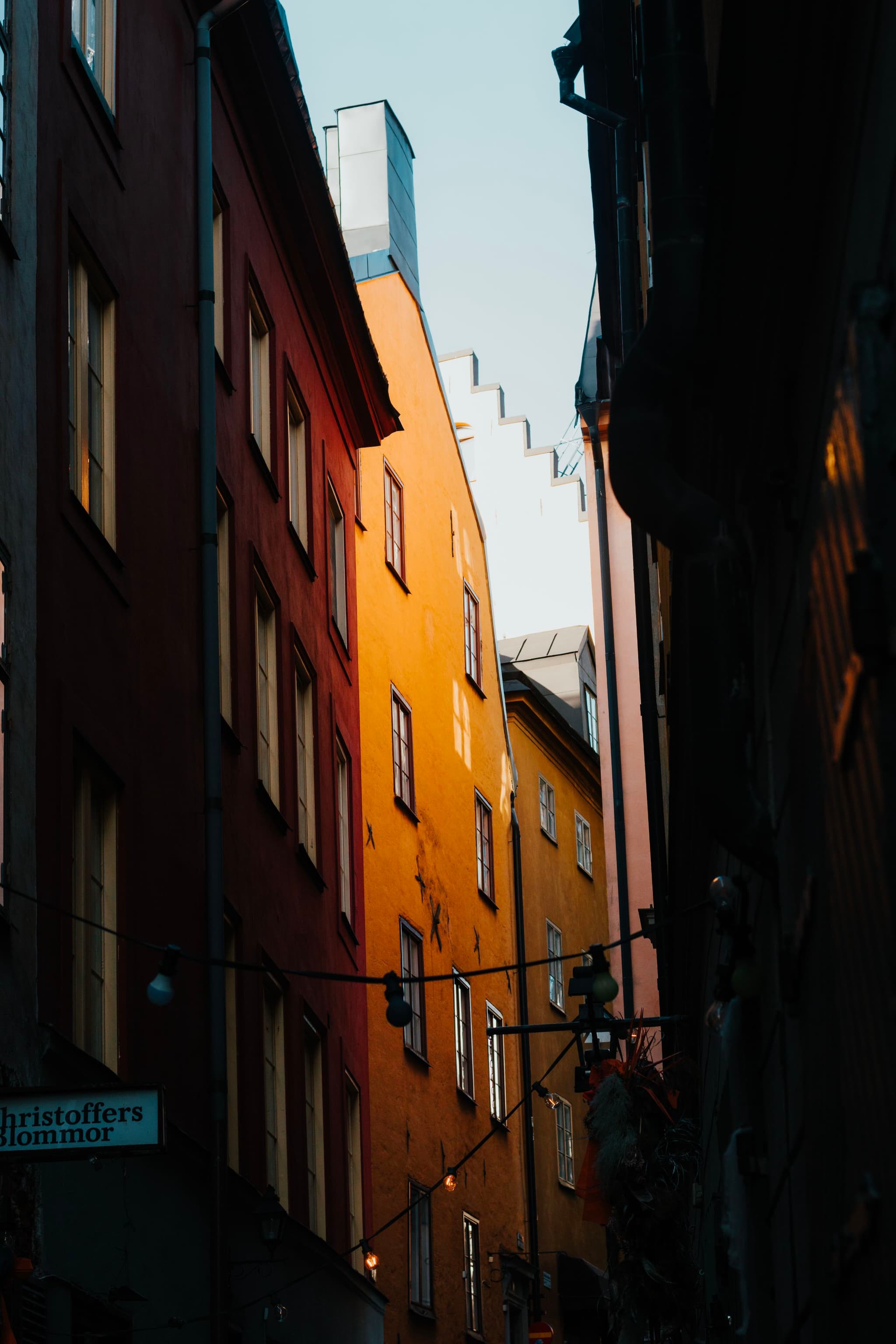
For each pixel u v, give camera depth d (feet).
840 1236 12.64
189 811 44.70
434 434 97.40
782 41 13.65
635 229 52.90
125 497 41.93
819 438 14.39
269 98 59.88
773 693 18.43
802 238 14.70
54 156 38.88
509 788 103.65
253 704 53.88
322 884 62.13
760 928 21.07
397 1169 73.31
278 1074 53.98
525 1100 70.85
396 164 96.22
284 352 64.13
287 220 65.16
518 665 127.24
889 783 10.23
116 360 42.29
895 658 10.15
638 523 20.17
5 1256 27.22
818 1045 14.01
